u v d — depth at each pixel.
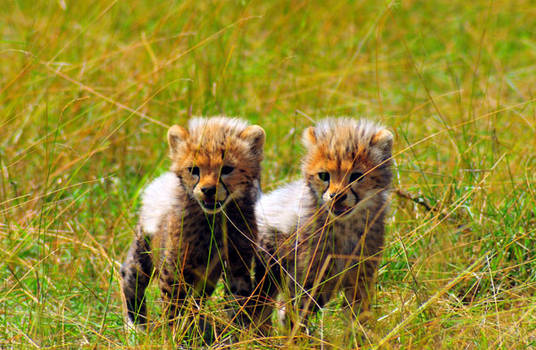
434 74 18.61
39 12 17.88
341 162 8.80
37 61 13.52
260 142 9.77
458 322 8.77
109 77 15.29
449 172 12.59
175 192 9.72
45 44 15.23
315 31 19.53
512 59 20.02
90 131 13.90
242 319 9.29
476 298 9.59
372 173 8.91
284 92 16.28
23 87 14.45
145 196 10.59
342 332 8.70
